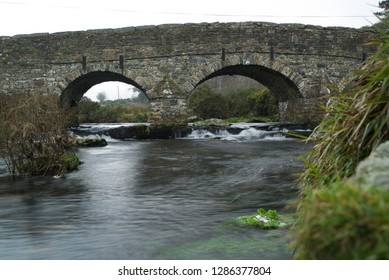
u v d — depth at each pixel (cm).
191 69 1969
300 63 2012
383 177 146
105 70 1970
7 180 766
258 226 412
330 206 129
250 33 1966
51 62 1964
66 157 909
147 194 628
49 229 432
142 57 1964
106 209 525
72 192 652
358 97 274
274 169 880
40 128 823
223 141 1705
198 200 574
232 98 3609
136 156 1176
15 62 1959
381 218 117
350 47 2062
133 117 3444
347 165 255
